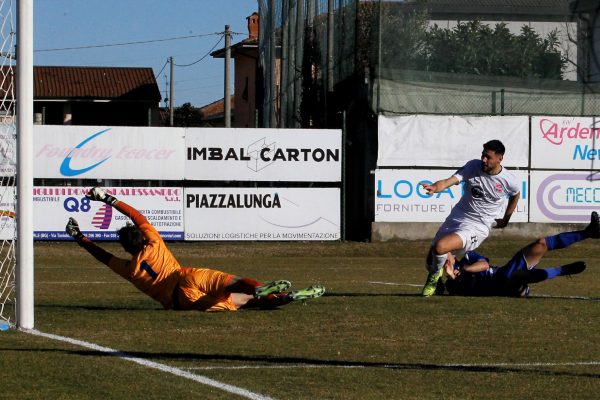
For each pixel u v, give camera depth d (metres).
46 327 18.86
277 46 81.12
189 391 12.62
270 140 52.09
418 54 54.44
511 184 23.66
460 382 13.38
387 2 54.12
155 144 51.53
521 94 55.69
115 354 15.61
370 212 53.78
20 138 18.52
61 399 12.15
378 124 52.19
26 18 18.47
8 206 27.86
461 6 55.66
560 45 56.59
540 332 18.09
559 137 53.25
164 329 18.48
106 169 51.28
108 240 51.47
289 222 52.22
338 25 61.44
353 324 19.09
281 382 13.32
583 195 53.50
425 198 52.44
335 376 13.80
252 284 20.48
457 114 53.03
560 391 12.81
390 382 13.38
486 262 24.53
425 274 35.25
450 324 19.12
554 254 48.56
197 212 51.84
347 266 40.59
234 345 16.59
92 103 113.88
